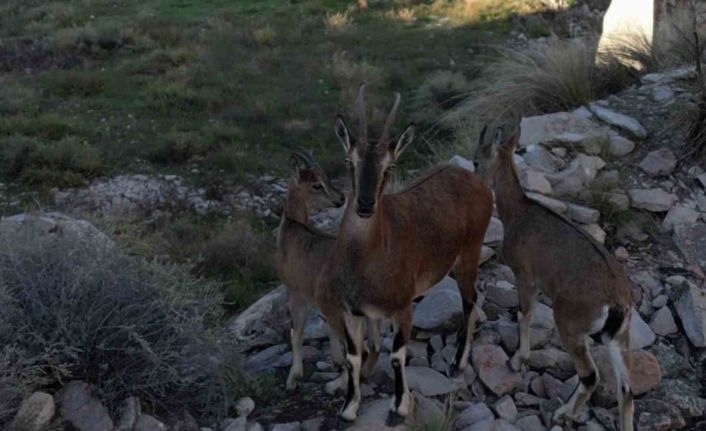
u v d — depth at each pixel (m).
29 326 5.95
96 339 6.04
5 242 6.38
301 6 22.88
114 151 13.19
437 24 21.05
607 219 8.61
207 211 11.33
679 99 10.38
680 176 9.35
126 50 18.83
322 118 14.52
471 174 6.54
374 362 6.28
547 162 9.30
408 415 5.82
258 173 12.45
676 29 11.88
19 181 12.05
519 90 12.29
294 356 6.55
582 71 12.14
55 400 5.79
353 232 5.40
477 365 6.42
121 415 5.83
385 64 17.52
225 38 19.14
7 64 17.59
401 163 12.49
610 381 6.17
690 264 8.11
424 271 6.02
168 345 6.20
